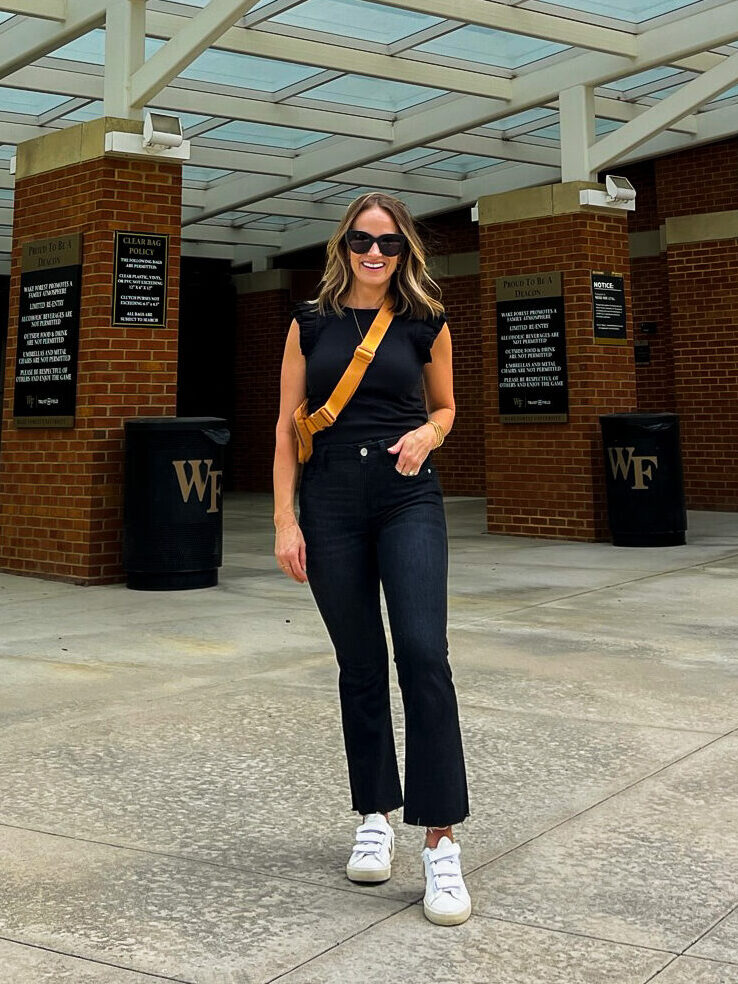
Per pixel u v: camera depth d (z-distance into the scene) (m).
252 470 20.41
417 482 2.77
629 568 9.05
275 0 9.59
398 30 10.41
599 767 3.81
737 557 9.64
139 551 8.20
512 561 9.62
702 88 10.38
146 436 8.14
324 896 2.78
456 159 15.20
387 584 2.71
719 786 3.59
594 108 11.27
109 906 2.72
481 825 3.26
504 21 9.61
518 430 11.78
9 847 3.13
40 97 11.84
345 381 2.74
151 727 4.38
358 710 2.88
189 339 20.30
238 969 2.38
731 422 14.18
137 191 8.70
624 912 2.65
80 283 8.72
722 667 5.36
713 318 14.30
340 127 12.67
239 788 3.64
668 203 14.85
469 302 17.61
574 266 11.23
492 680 5.11
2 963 2.41
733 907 2.67
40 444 9.04
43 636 6.37
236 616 7.02
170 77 8.50
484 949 2.46
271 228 18.75
